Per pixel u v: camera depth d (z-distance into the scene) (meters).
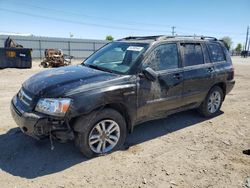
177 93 4.72
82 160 3.73
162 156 3.95
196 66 5.12
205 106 5.63
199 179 3.37
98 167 3.57
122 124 4.00
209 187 3.21
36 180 3.22
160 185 3.21
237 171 3.59
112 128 3.92
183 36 5.18
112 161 3.74
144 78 4.14
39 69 16.84
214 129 5.20
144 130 5.00
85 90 3.53
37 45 37.03
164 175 3.43
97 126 3.73
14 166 3.52
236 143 4.55
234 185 3.27
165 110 4.66
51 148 3.75
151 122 5.45
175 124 5.39
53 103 3.36
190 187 3.20
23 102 3.71
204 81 5.26
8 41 19.33
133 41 4.81
